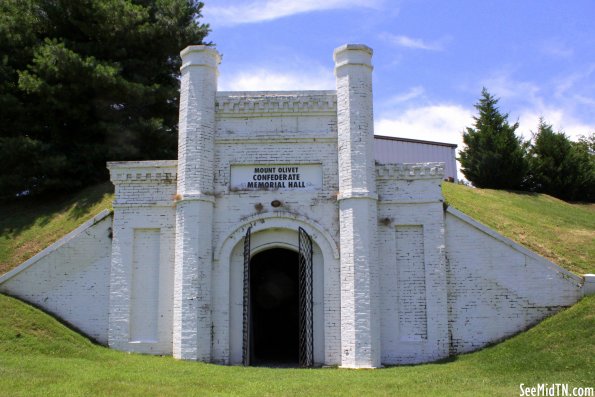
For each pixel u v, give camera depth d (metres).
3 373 12.21
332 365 16.73
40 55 26.62
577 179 34.75
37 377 12.09
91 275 17.98
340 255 17.31
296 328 24.84
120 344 17.27
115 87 26.94
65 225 22.92
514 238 20.61
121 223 18.12
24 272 17.97
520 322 17.22
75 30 29.80
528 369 13.91
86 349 15.82
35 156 25.94
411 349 17.17
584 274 18.64
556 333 15.65
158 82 31.30
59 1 28.52
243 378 13.50
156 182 18.36
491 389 12.00
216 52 18.64
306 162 18.06
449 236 17.91
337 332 16.95
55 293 17.86
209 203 17.61
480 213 22.52
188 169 17.70
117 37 29.33
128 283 17.69
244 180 18.08
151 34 29.75
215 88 18.62
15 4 28.44
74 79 26.45
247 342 17.14
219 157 18.19
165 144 29.53
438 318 17.31
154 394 11.29
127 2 29.30
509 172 33.94
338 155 17.95
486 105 36.53
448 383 12.86
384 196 18.06
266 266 24.30
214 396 11.27
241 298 17.45
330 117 18.38
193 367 14.96
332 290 17.20
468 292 17.53
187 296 16.88
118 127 27.62
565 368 13.48
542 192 35.00
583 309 16.30
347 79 18.09
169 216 18.14
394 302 17.45
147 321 17.50
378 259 17.47
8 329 15.62
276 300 24.55
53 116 27.39
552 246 20.64
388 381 13.23
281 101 18.33
